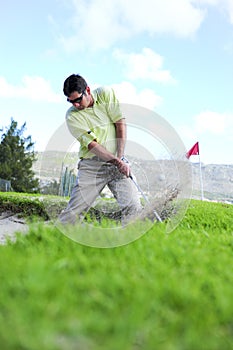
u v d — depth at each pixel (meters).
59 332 2.44
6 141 34.22
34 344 2.28
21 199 9.55
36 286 2.84
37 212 8.38
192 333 2.40
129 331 2.42
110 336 2.40
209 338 2.44
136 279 3.10
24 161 33.91
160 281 3.06
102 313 2.64
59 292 2.81
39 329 2.38
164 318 2.61
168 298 2.82
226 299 2.79
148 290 2.90
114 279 3.03
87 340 2.39
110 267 3.45
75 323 2.46
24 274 3.09
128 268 3.43
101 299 2.75
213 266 3.64
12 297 2.80
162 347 2.32
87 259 3.64
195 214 7.79
